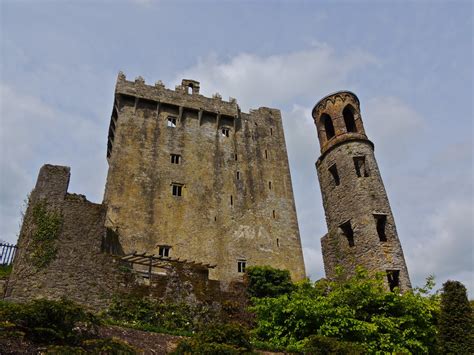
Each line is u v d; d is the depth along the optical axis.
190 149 39.88
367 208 31.53
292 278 36.38
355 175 33.38
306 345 18.52
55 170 26.75
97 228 25.64
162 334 18.92
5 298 21.95
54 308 14.51
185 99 42.38
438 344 20.84
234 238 36.53
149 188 35.91
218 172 39.72
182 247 34.19
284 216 39.81
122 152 36.91
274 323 21.98
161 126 40.06
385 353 19.73
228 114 43.31
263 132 45.03
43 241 24.02
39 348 13.50
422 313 21.81
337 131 36.75
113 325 18.53
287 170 43.19
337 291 23.02
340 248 32.59
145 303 23.34
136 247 32.53
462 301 20.95
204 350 15.27
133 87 40.59
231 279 34.28
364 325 20.30
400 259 29.50
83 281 23.41
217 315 25.16
